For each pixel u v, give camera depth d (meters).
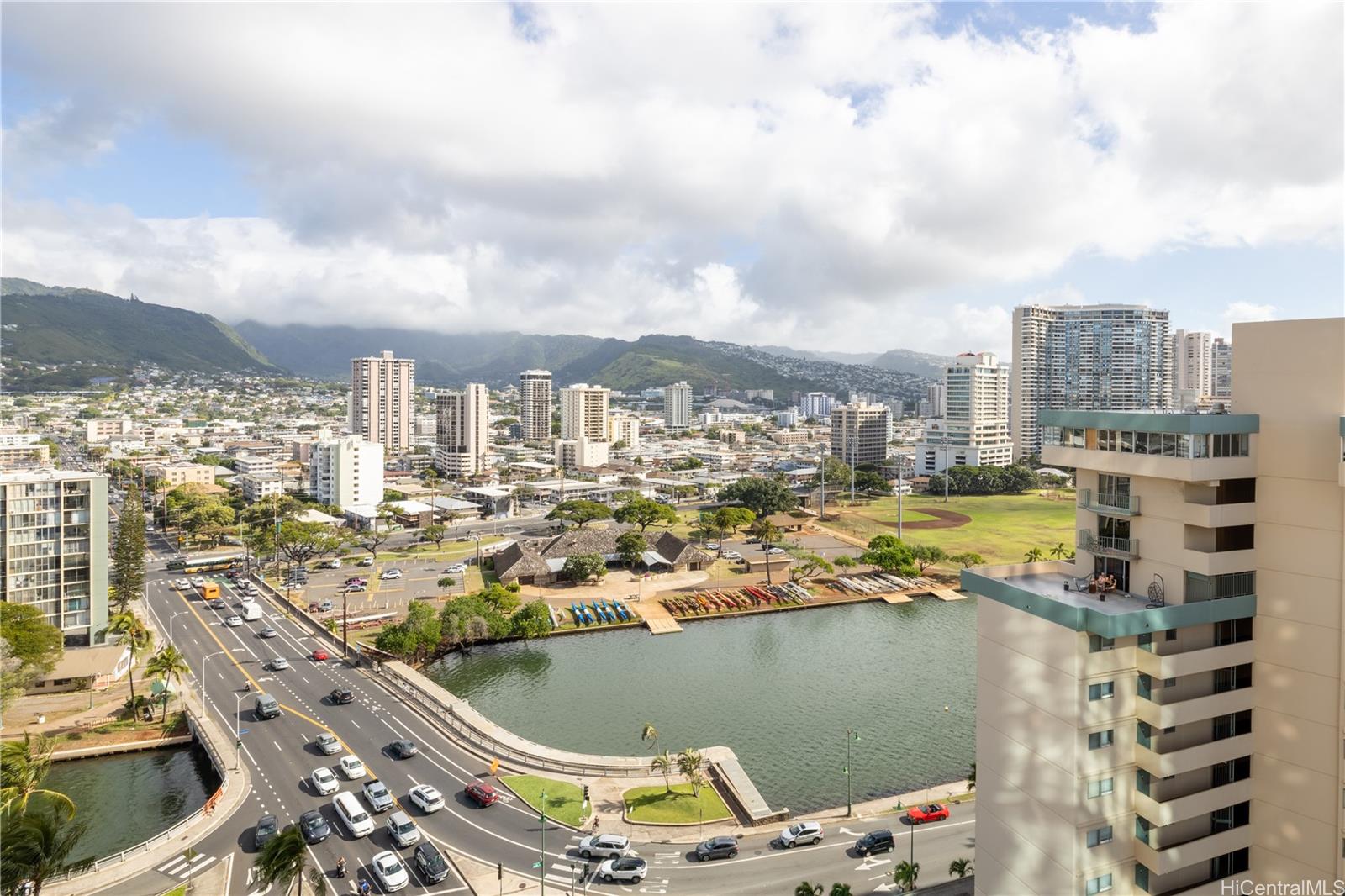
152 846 87.38
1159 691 57.53
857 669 155.50
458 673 152.00
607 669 155.25
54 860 73.75
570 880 81.44
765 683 147.25
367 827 89.19
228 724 120.88
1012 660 62.09
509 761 109.44
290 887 73.25
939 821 94.88
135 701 127.62
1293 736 56.88
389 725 121.12
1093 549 65.56
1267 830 58.62
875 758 116.38
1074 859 56.25
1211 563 56.47
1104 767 57.00
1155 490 60.66
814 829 89.38
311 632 171.12
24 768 86.12
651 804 97.75
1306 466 55.19
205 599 198.38
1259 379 57.91
